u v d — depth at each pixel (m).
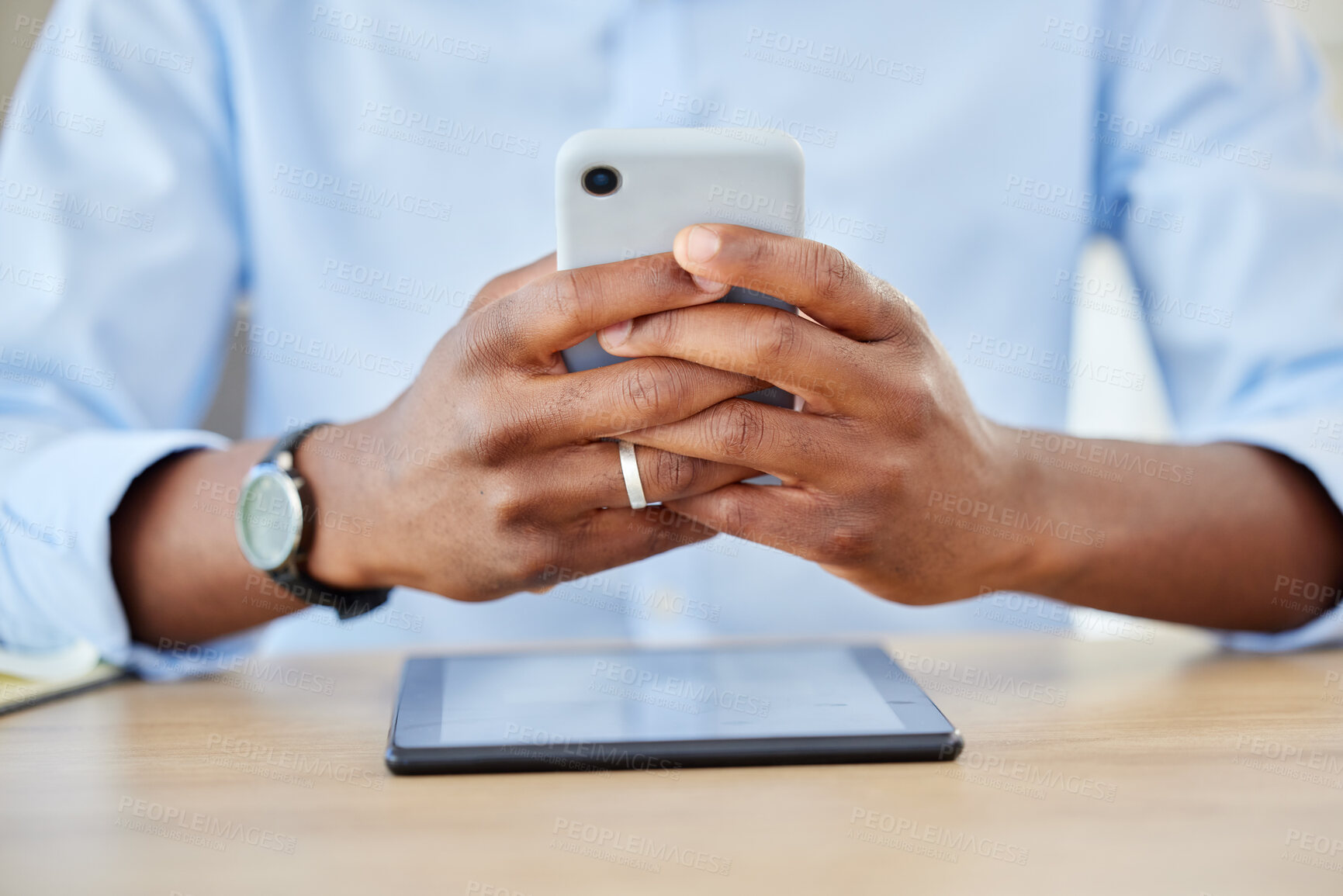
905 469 0.76
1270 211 1.24
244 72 1.34
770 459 0.73
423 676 0.80
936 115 1.36
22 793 0.60
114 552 0.93
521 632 1.37
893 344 0.74
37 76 1.31
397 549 0.82
